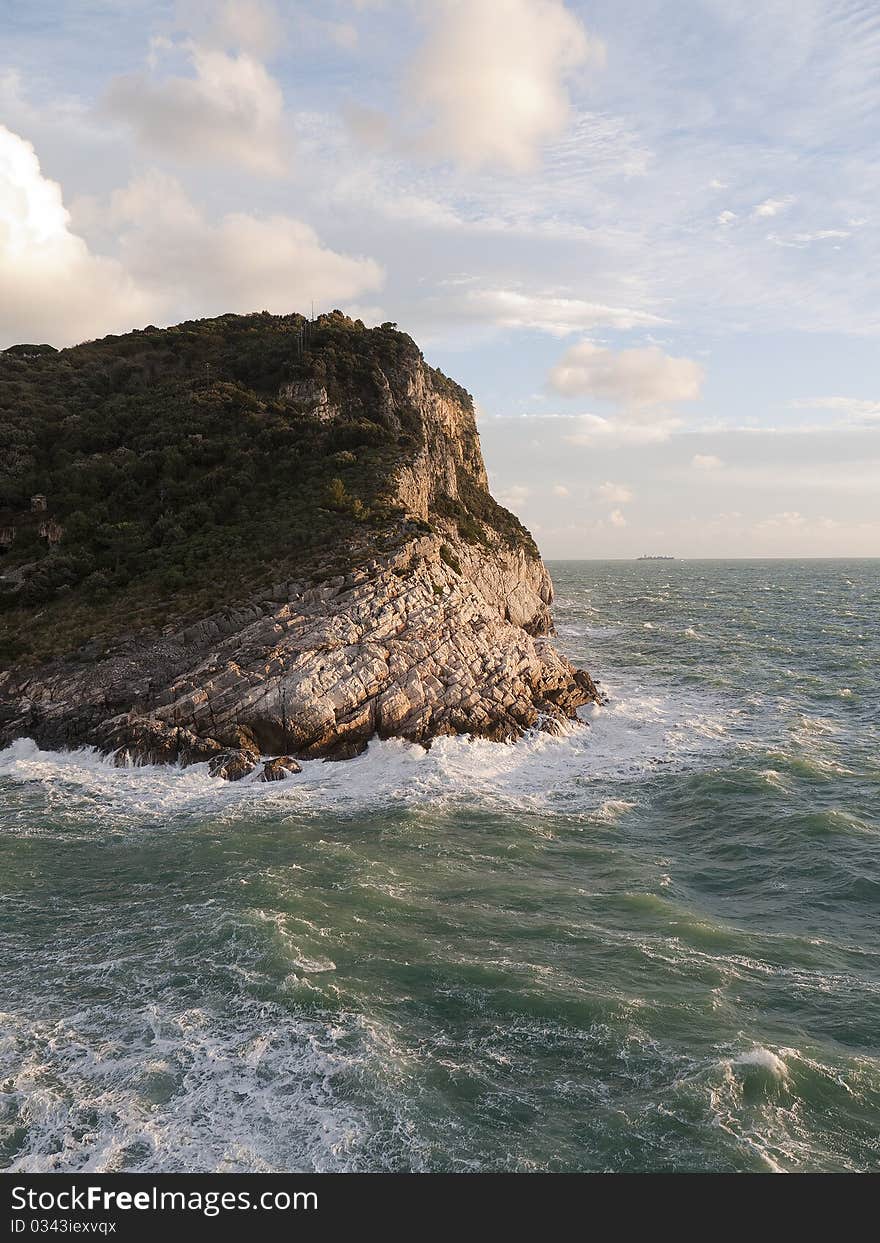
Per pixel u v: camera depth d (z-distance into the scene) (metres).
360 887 27.98
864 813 35.94
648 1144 16.62
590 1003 21.12
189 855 31.06
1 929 25.22
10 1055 19.14
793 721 51.41
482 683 47.34
